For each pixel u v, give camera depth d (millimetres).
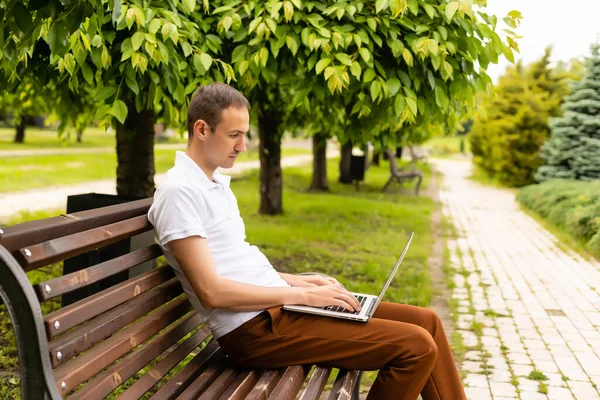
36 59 4453
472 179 28453
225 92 2520
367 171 26016
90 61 4219
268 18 4504
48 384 1718
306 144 57969
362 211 13594
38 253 1817
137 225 2414
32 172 17781
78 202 4617
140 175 6191
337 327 2594
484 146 28062
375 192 18812
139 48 4051
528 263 9344
